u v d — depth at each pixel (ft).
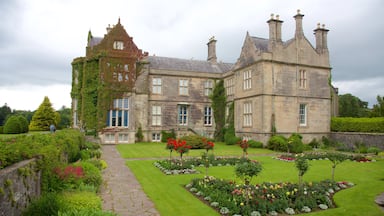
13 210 18.72
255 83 89.45
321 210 27.81
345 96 188.85
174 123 109.29
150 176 42.27
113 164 53.01
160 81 108.78
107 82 96.48
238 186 31.40
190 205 28.27
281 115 87.20
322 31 95.96
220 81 113.91
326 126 94.84
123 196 31.14
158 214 25.55
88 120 97.14
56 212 18.67
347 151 79.97
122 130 97.60
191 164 50.85
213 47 127.65
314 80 93.50
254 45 91.40
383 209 27.86
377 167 51.72
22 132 115.44
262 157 64.64
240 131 97.50
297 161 33.71
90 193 23.65
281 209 27.09
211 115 115.34
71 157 44.52
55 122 159.74
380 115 105.60
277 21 88.58
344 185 37.24
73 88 105.40
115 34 100.32
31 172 22.12
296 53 90.94
